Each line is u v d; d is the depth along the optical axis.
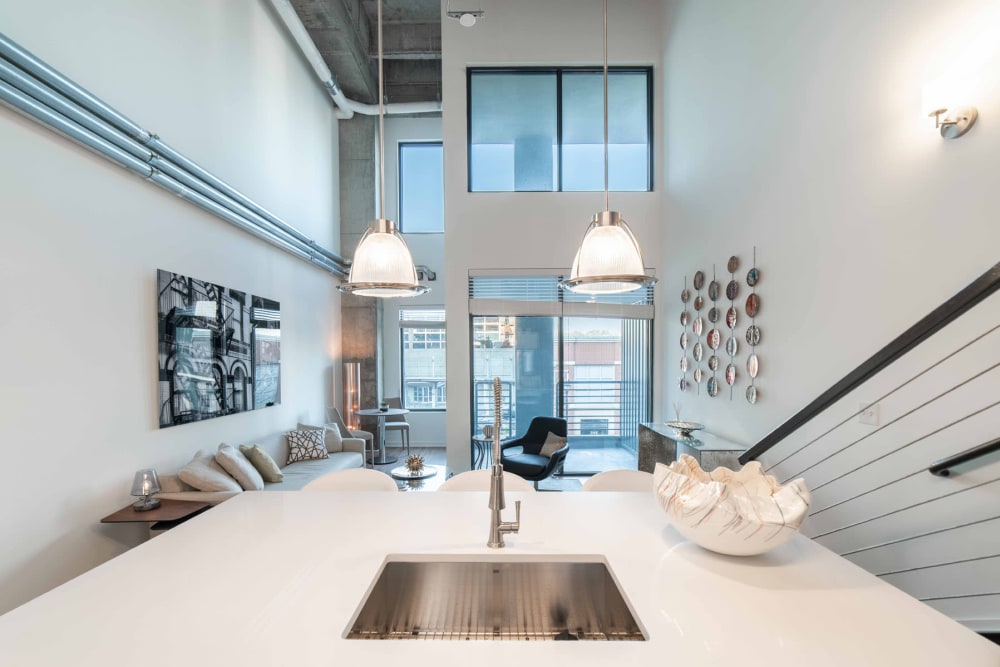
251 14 4.02
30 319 2.03
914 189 1.89
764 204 2.95
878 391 2.06
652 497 1.80
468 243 4.93
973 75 1.64
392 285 1.77
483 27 4.86
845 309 2.27
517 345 5.03
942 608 1.77
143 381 2.69
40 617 0.97
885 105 2.03
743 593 1.07
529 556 1.28
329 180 5.95
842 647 0.87
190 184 3.01
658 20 4.83
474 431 5.05
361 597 1.06
